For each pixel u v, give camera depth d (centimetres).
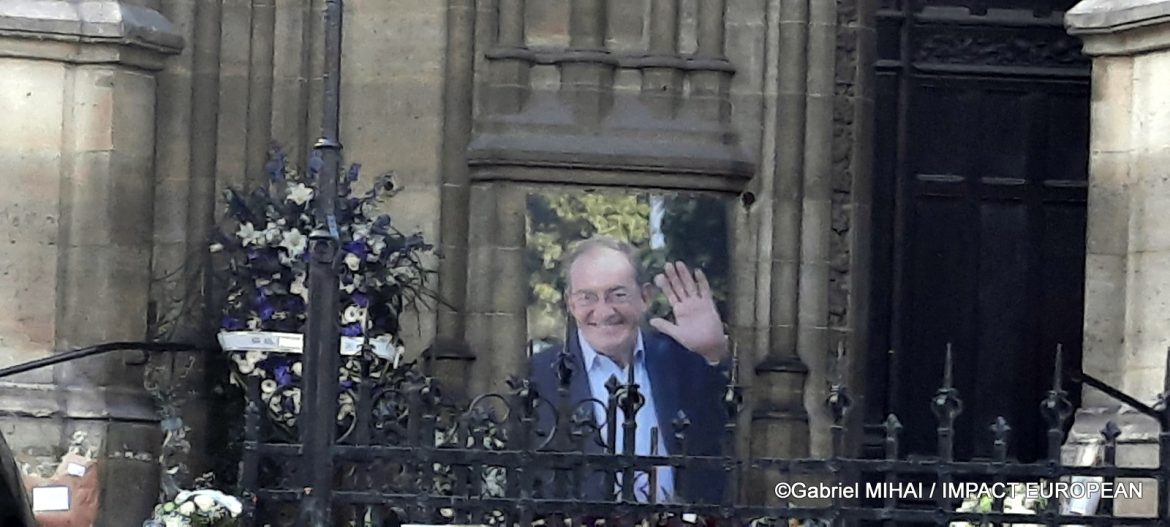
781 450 2766
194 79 2717
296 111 2770
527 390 2119
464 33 2762
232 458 2589
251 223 2586
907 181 3011
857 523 2244
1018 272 3014
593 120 2762
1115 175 2462
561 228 2759
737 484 2109
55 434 2494
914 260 3009
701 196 2781
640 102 2786
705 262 2781
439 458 2100
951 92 3019
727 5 2817
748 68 2812
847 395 2116
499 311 2748
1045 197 3019
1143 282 2434
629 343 2753
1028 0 3028
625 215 2769
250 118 2745
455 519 2292
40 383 2506
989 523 2117
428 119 2770
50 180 2522
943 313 3012
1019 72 3020
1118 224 2462
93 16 2517
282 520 2392
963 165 3017
